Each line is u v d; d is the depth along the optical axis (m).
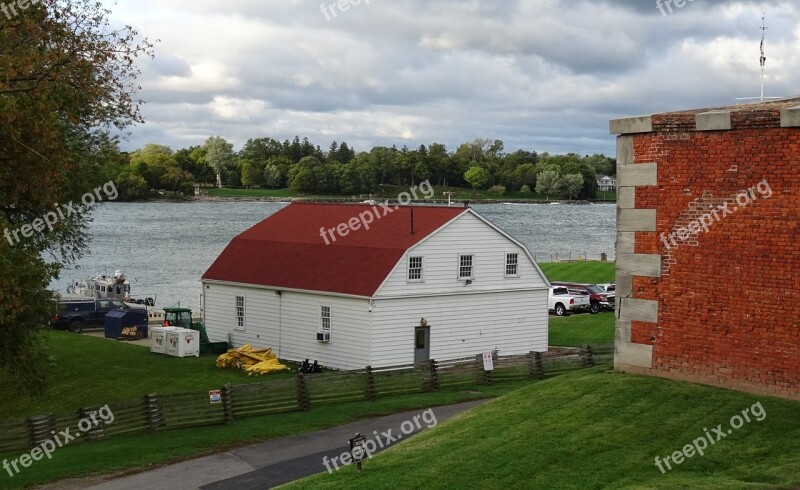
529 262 50.78
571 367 43.12
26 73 27.03
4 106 25.61
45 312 30.78
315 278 47.47
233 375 43.28
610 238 180.62
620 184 21.89
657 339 21.55
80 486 23.66
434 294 46.66
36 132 26.59
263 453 27.14
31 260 30.11
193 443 28.64
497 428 20.95
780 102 22.45
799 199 19.02
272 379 42.47
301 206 56.75
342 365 45.75
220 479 24.12
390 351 45.06
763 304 19.62
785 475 16.53
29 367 31.62
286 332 48.62
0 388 38.56
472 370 40.53
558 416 20.72
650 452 18.31
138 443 28.77
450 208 48.84
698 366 20.80
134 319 55.59
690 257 20.83
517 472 18.08
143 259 125.12
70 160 28.41
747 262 19.84
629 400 20.67
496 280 49.41
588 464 18.06
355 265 46.75
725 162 20.12
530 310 50.84
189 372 43.56
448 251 47.31
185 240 158.00
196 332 48.66
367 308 44.41
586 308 66.69
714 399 19.89
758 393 19.75
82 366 43.91
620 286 22.08
